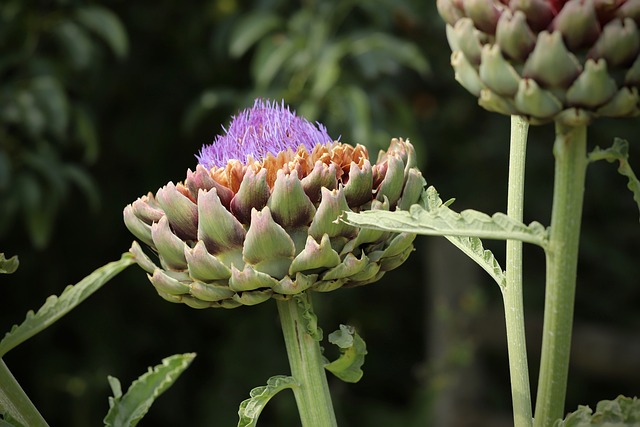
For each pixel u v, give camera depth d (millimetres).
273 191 951
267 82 1930
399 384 2701
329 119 1896
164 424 2480
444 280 2572
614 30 858
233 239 956
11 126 1934
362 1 1954
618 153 909
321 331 989
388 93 2012
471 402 2557
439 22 2107
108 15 1910
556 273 907
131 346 2391
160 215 979
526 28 864
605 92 864
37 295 2307
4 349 1007
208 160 1002
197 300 974
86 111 2037
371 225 911
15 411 1002
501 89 875
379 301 2680
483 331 2570
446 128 2498
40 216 1893
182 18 2236
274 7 1955
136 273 2355
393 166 967
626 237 2635
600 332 2586
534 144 2480
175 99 2311
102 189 2301
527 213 2494
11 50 1950
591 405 2633
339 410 2508
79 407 2273
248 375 2369
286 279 957
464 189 2508
